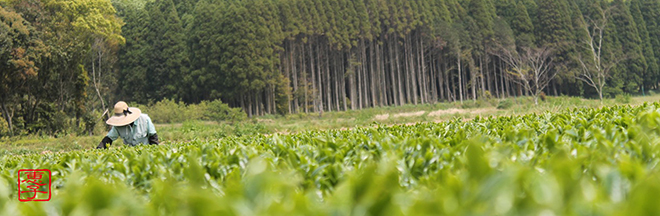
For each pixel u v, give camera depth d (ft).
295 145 15.16
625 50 202.90
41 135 102.47
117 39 129.18
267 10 164.45
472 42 200.95
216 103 138.41
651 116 12.44
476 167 4.64
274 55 169.48
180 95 174.09
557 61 196.44
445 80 216.95
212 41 164.14
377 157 10.88
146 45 181.37
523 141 11.19
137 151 17.78
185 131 88.43
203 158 11.71
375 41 208.44
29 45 96.12
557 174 3.99
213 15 168.14
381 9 195.93
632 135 11.15
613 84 195.00
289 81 175.22
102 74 151.84
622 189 4.59
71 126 109.60
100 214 3.72
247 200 4.34
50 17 106.93
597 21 201.57
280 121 139.03
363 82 211.61
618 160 6.84
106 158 14.24
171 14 180.14
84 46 113.39
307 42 188.14
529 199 3.24
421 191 6.08
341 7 183.73
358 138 14.80
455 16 207.51
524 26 201.26
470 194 4.03
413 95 202.39
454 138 13.30
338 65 201.67
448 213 3.22
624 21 204.95
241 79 158.40
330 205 3.76
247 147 12.71
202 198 3.23
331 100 205.57
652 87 216.54
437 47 202.39
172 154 13.02
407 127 21.67
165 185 4.45
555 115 20.40
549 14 198.08
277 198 4.48
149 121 25.90
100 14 115.75
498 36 195.62
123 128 25.41
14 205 4.67
